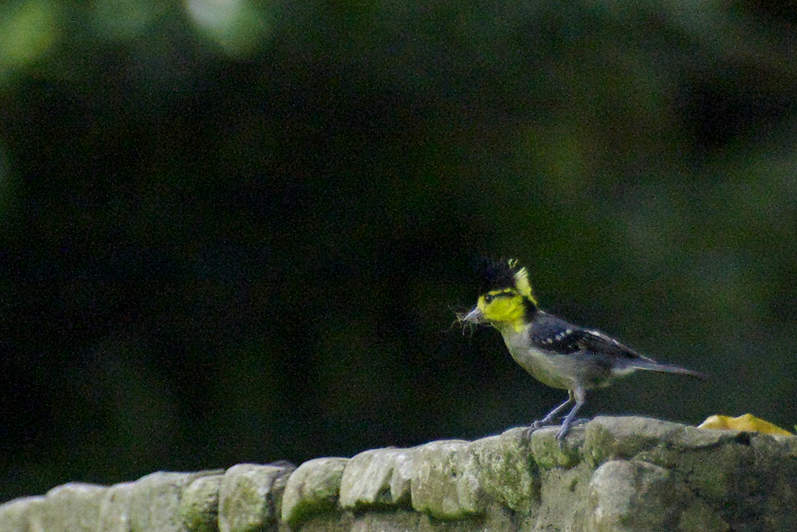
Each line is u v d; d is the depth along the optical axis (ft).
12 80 39.19
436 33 44.68
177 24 37.81
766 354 51.67
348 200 53.11
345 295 54.49
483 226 54.03
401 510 18.17
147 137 47.75
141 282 51.70
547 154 51.26
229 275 52.54
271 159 50.72
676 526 12.98
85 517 25.25
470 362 54.80
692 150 57.47
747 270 52.37
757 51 56.80
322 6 42.11
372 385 54.19
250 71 45.29
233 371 52.49
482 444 16.40
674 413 51.67
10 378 51.06
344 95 48.29
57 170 48.03
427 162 52.08
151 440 49.98
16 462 50.78
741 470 13.16
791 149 56.13
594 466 13.94
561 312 53.72
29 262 50.31
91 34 37.96
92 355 50.90
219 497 21.76
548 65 47.52
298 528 20.17
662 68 50.67
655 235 52.31
